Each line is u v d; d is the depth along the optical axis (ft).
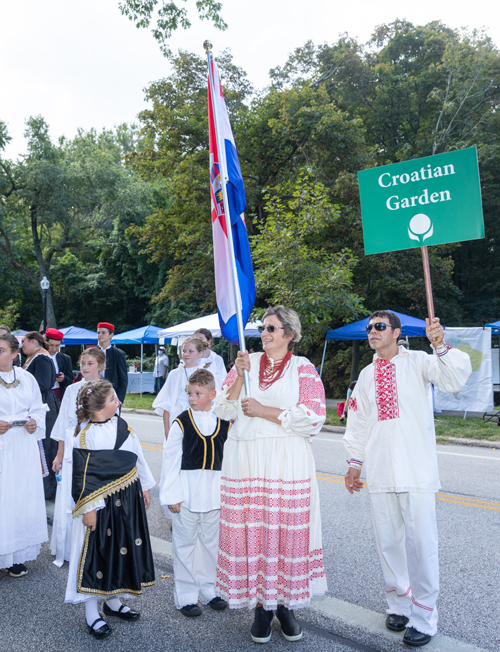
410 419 9.55
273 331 9.78
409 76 75.61
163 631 9.98
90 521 9.88
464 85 68.23
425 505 9.27
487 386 36.81
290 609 9.44
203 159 56.39
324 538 14.83
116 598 10.73
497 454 27.25
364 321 41.52
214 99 12.23
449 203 9.94
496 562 13.03
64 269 112.37
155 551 14.01
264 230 42.29
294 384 9.71
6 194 94.48
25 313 117.08
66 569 13.19
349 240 54.39
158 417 45.78
